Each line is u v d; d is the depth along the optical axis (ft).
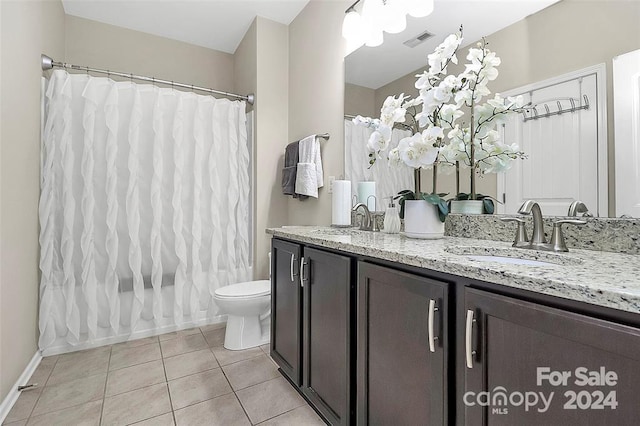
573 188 3.47
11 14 5.16
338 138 7.18
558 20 3.61
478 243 3.90
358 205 5.98
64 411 4.78
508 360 2.17
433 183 4.95
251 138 9.11
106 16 8.75
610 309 1.73
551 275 2.07
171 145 7.96
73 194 6.95
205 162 8.44
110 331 7.27
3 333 4.82
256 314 7.04
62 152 6.75
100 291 7.21
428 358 2.79
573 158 3.47
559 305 1.96
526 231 3.75
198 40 10.08
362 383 3.61
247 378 5.73
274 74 9.12
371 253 3.50
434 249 3.38
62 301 6.79
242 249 8.86
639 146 3.00
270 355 6.04
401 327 3.09
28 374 5.72
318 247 4.64
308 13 8.30
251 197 9.13
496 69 4.22
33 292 6.22
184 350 6.87
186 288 8.19
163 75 9.79
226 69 10.78
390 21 5.60
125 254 7.45
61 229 6.82
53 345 6.70
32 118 6.11
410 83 5.51
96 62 8.87
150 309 7.74
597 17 3.28
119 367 6.11
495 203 4.24
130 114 7.48
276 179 9.16
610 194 3.19
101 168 7.19
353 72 6.72
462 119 4.59
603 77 3.24
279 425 4.50
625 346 1.62
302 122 8.56
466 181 4.59
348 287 3.85
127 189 7.42
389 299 3.25
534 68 3.83
